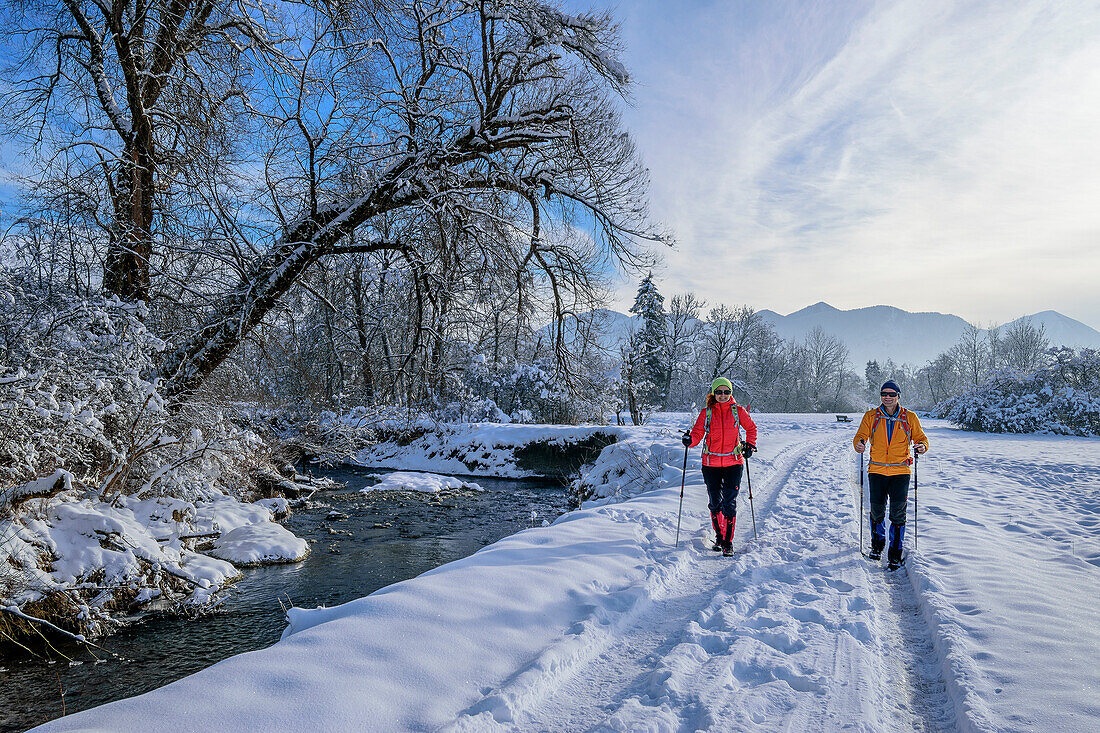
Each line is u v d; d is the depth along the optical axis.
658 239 15.52
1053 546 6.05
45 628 5.48
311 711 2.63
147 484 8.29
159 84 10.26
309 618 4.02
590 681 3.25
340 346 18.66
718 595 4.55
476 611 3.90
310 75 10.88
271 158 11.40
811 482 10.34
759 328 59.66
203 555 7.92
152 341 8.25
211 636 5.78
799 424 27.70
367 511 12.69
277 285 11.11
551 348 16.56
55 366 6.97
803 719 2.72
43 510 6.46
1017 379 25.11
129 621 6.09
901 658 3.54
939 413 31.41
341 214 11.60
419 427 20.78
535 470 18.23
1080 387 24.16
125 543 6.67
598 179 14.05
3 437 6.05
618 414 25.70
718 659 3.42
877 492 5.68
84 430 6.84
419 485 15.88
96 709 2.66
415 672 3.08
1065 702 2.70
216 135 10.82
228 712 2.59
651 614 4.30
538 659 3.23
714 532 6.80
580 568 5.00
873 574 5.20
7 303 8.01
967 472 11.77
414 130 12.51
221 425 9.55
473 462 19.05
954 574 4.89
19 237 9.31
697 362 61.66
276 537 8.98
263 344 11.69
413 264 12.98
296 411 15.50
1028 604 4.07
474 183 12.68
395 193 11.82
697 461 11.69
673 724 2.69
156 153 10.59
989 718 2.60
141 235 10.30
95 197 9.89
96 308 8.11
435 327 14.34
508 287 13.71
